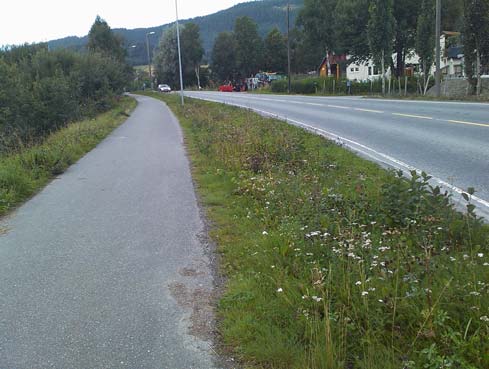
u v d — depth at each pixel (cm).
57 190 909
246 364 316
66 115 2567
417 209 523
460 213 542
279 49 10744
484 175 827
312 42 7362
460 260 418
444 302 335
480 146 1091
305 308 358
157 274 475
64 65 4188
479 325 312
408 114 1903
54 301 423
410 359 297
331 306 357
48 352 342
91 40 7519
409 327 323
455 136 1259
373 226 516
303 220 550
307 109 2598
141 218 680
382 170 875
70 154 1285
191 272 477
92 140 1666
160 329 369
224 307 392
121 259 520
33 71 3938
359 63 6825
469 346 290
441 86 3866
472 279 368
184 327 370
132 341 353
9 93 2319
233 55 10925
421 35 3981
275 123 1703
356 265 400
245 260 483
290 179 788
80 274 482
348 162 970
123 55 8056
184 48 10675
